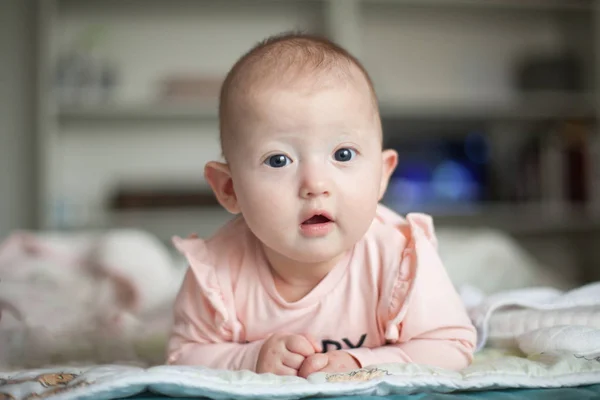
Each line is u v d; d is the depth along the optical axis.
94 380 0.66
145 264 1.78
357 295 0.82
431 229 0.87
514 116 3.15
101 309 1.41
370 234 0.85
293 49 0.80
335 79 0.76
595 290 0.95
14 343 1.02
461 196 3.13
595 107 3.15
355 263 0.83
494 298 0.98
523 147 3.18
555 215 3.07
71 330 1.15
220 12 3.04
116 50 2.96
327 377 0.69
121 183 2.90
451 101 3.02
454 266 2.03
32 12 2.91
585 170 3.10
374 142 0.78
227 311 0.83
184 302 0.87
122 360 1.00
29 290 1.36
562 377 0.72
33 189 2.90
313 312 0.82
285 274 0.83
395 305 0.79
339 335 0.82
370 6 3.06
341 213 0.74
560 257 3.38
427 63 3.23
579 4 3.18
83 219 2.76
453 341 0.79
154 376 0.66
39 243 1.78
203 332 0.85
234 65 0.85
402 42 3.22
